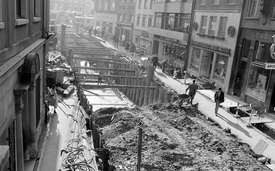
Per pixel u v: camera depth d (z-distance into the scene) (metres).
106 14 61.31
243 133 15.23
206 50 26.06
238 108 17.75
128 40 50.50
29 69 7.19
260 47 19.47
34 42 9.21
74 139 11.03
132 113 16.88
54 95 14.63
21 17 7.53
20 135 7.27
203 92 22.31
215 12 24.75
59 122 13.09
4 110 5.81
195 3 28.27
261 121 16.78
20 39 7.14
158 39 36.75
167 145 12.91
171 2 33.09
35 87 9.36
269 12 18.41
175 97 19.42
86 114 14.55
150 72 22.50
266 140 14.55
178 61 31.67
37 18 9.44
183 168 11.55
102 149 10.60
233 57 22.12
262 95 18.97
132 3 48.62
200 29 27.31
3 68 5.13
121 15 54.38
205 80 25.55
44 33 11.22
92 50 36.59
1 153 3.99
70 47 36.47
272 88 18.08
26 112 8.70
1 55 5.25
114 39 48.06
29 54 7.60
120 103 22.77
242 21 21.33
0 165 3.78
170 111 17.70
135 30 46.66
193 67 28.62
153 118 16.47
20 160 7.37
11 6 6.01
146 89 21.47
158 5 35.88
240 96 21.34
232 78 22.36
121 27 52.78
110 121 16.39
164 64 29.61
